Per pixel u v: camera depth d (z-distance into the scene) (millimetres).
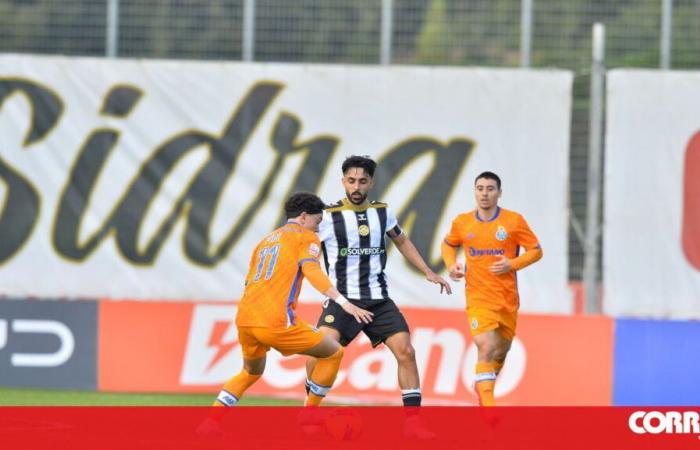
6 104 41062
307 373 28266
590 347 37625
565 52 42062
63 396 37219
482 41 42062
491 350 29375
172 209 40812
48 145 41000
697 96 40250
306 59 41906
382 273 28438
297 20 42000
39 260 40938
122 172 40969
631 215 40219
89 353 39219
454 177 40469
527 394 37688
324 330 28156
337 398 38219
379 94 40562
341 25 42031
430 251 40438
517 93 40438
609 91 40219
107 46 41969
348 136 40594
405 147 40500
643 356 37375
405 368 27672
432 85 40469
